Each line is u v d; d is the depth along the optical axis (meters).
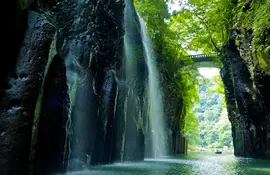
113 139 15.52
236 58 24.11
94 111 13.52
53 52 9.11
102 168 12.66
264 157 22.62
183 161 20.70
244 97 22.94
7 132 7.00
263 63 16.47
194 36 33.69
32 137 7.73
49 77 9.05
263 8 15.41
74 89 12.45
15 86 7.55
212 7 29.41
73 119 12.10
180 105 35.91
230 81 29.59
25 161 7.12
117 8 17.19
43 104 8.55
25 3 8.44
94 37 14.78
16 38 7.95
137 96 20.25
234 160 22.50
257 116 22.19
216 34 31.86
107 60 15.74
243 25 20.38
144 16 31.20
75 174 10.32
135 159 18.03
